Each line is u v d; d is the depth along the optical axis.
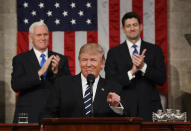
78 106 5.20
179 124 5.27
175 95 8.94
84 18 8.99
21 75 7.18
